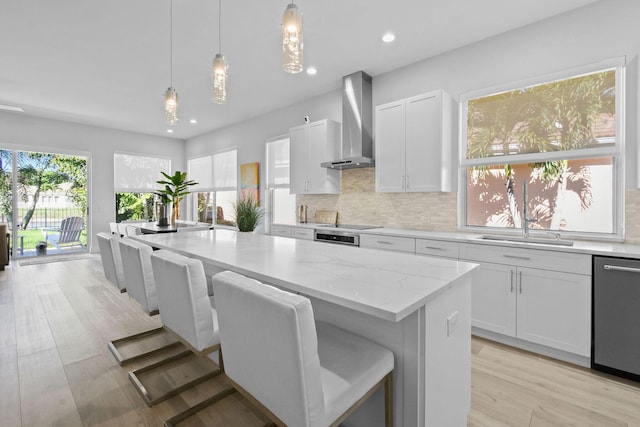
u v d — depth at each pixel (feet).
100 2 8.68
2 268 16.93
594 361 7.22
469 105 11.14
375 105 13.64
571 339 7.51
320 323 5.28
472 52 10.91
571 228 9.40
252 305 3.36
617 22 8.32
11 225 19.83
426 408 4.10
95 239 22.41
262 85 14.75
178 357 7.66
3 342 8.63
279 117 18.38
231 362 3.95
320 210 16.05
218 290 3.87
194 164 26.30
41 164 20.71
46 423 5.50
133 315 10.61
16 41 10.69
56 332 9.25
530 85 9.73
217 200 23.99
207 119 20.65
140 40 10.70
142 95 15.92
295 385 3.08
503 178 10.70
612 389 6.54
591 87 8.79
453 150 11.43
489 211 10.99
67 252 21.79
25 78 13.78
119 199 24.11
